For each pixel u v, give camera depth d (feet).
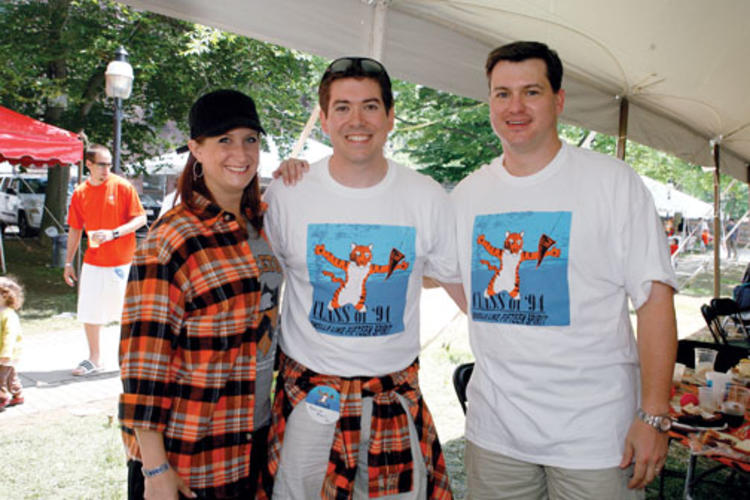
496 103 5.64
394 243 5.69
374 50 9.30
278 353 6.12
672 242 57.16
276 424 5.76
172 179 51.39
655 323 5.31
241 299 5.25
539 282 5.54
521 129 5.50
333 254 5.64
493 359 5.82
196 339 5.08
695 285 45.73
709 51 11.75
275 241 5.99
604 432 5.39
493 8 9.84
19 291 13.89
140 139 42.96
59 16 36.94
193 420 5.05
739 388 7.52
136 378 4.81
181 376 5.09
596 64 13.00
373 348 5.63
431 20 10.20
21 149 17.42
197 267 5.07
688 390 8.23
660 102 15.80
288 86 43.93
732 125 18.06
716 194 20.58
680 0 9.53
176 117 42.32
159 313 4.88
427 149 50.01
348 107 5.44
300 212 5.76
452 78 10.91
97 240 15.21
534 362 5.53
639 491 5.47
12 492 9.71
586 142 16.24
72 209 15.97
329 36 8.94
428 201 5.90
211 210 5.29
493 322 5.78
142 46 37.60
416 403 5.87
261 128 5.31
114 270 15.85
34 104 39.19
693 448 6.53
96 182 15.33
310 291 5.75
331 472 5.49
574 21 10.48
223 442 5.21
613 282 5.55
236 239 5.33
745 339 17.21
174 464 5.04
